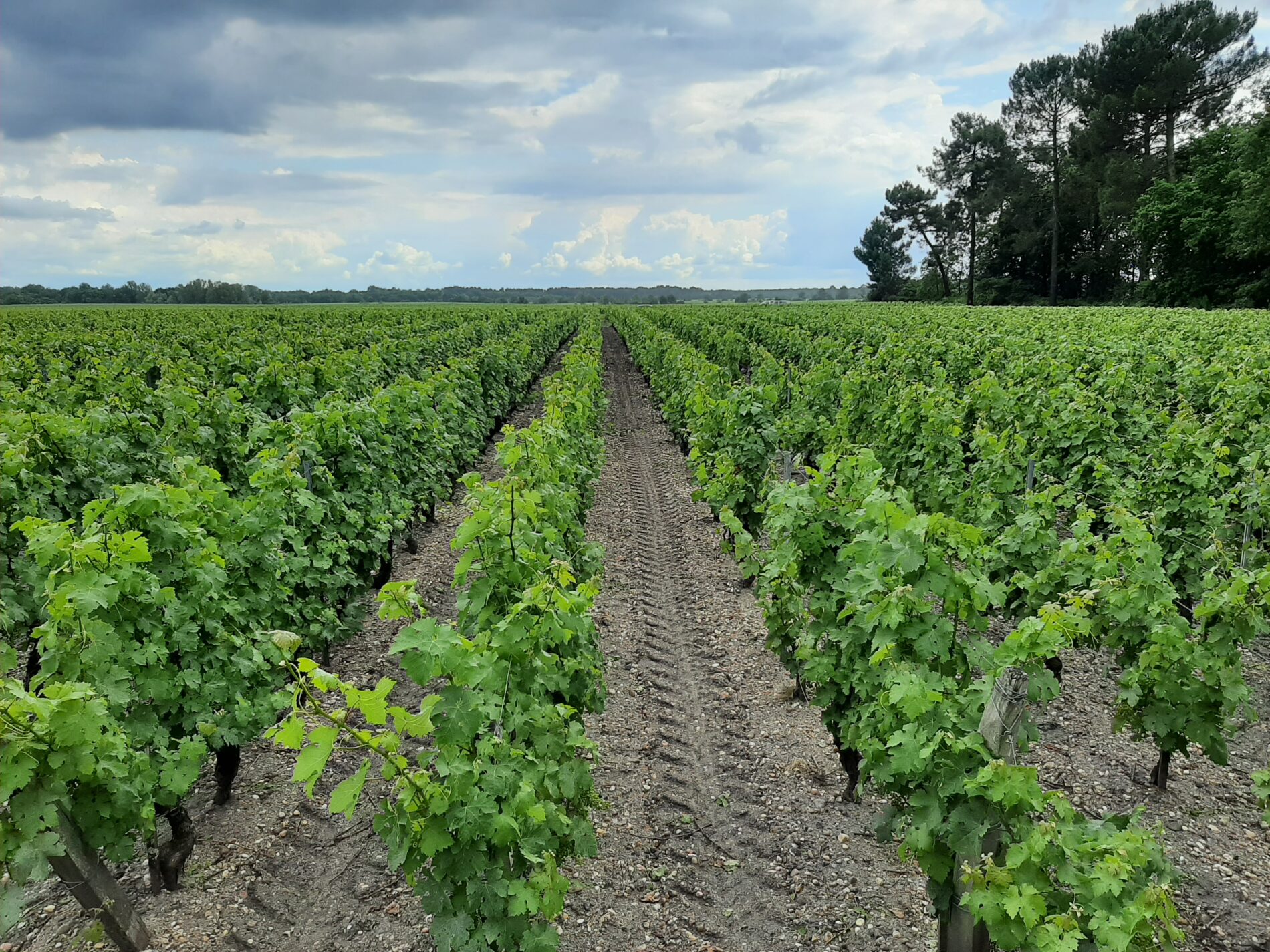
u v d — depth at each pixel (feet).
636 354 106.32
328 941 13.39
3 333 86.69
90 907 11.86
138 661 13.20
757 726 19.85
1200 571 22.24
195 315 143.64
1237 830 15.81
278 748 19.22
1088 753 18.48
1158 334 61.62
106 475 24.13
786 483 18.42
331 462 26.09
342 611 24.73
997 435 33.60
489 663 10.91
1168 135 191.42
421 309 197.36
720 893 14.47
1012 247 232.12
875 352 72.54
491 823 9.89
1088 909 9.02
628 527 37.76
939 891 11.02
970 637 13.56
